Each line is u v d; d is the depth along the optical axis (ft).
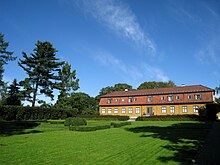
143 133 65.92
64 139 52.13
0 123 97.30
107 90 295.69
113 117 160.56
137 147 41.19
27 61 159.74
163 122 115.55
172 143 45.62
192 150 37.76
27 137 55.11
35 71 157.79
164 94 169.48
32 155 33.63
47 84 163.12
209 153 35.29
